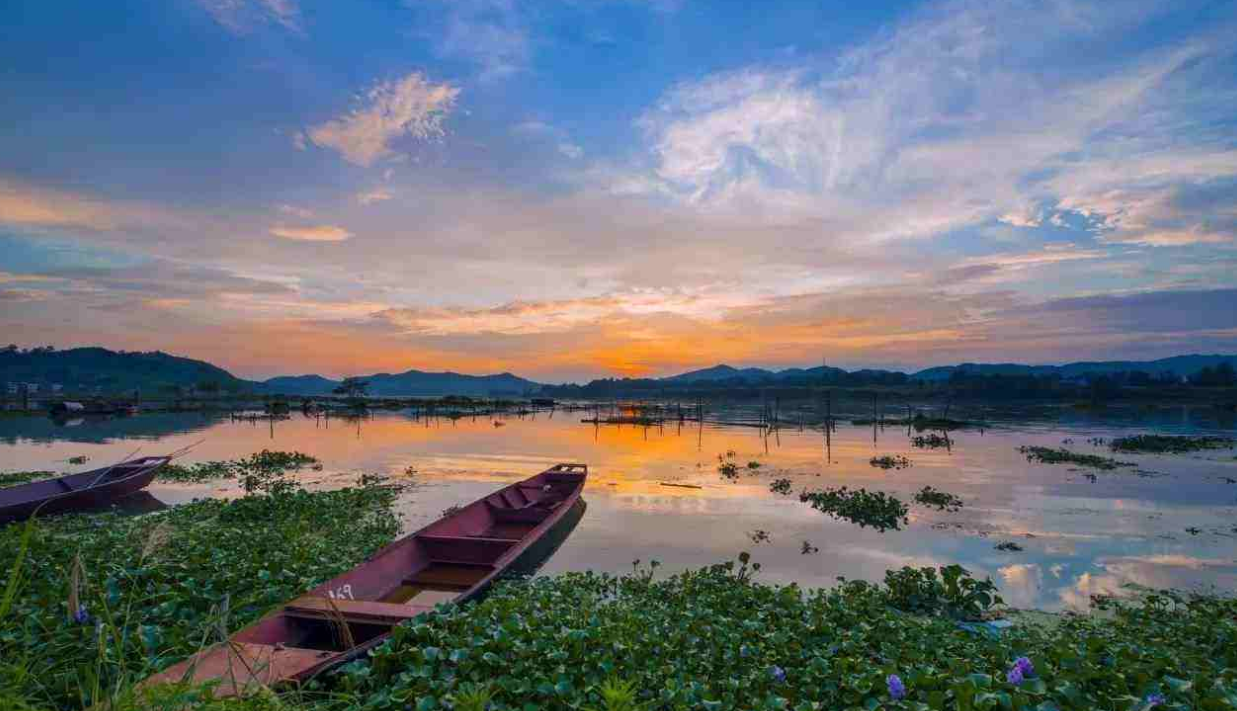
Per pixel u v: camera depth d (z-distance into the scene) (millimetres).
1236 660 7547
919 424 52031
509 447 36719
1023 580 12664
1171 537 15984
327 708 5516
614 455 32719
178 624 7406
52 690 5230
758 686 6496
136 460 22828
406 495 21344
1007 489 22484
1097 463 28422
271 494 19219
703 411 78438
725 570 12250
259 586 9445
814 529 16734
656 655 7230
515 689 5922
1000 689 5918
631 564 13539
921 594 10867
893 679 5738
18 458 30125
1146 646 8078
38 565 9672
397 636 6730
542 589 10617
